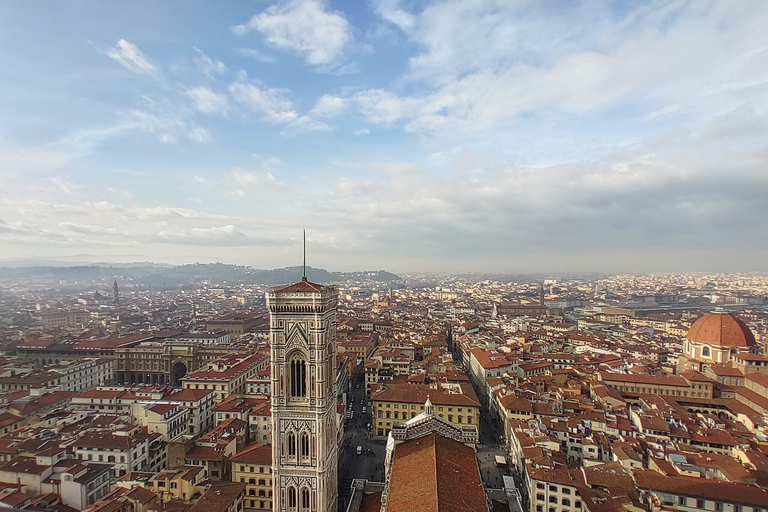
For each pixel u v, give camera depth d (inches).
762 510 3754.9
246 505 4972.9
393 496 2632.9
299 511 3366.1
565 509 4505.4
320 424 3319.4
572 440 5905.5
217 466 5226.4
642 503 4069.9
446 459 2935.5
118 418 6259.8
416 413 7091.5
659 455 5098.4
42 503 4382.4
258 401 7224.4
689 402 7810.0
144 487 4503.0
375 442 6953.7
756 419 6766.7
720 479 4522.6
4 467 4717.0
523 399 7017.7
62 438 5438.0
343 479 5580.7
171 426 6245.1
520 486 5339.6
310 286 3395.7
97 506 4104.3
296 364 3366.1
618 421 6427.2
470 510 2381.9
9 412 6688.0
